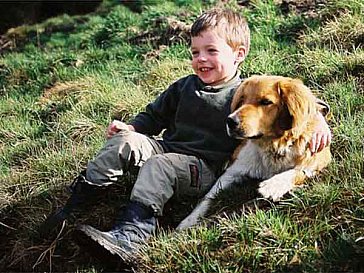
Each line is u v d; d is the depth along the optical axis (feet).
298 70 10.30
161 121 8.36
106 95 11.21
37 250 8.03
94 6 22.03
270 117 7.29
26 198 8.84
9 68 14.11
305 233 7.07
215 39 7.88
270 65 10.58
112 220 8.13
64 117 10.91
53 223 7.99
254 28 12.02
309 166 7.55
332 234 7.06
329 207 7.29
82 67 13.21
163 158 7.61
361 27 10.78
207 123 7.92
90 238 7.05
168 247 7.25
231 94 7.91
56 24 19.10
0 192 9.07
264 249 7.00
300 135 7.41
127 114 10.56
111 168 7.75
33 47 16.61
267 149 7.50
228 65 7.93
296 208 7.34
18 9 22.12
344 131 8.37
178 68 11.50
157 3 16.52
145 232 7.36
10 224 8.59
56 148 10.09
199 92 7.97
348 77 9.66
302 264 6.77
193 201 8.00
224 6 13.44
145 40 13.44
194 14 13.51
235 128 7.20
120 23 14.66
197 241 7.23
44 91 12.61
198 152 7.88
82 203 7.93
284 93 7.29
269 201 7.41
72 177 9.05
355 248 6.77
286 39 11.51
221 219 7.37
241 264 6.98
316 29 11.30
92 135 10.16
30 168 9.60
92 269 7.46
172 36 13.04
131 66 12.34
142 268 7.18
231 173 7.77
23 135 10.86
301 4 12.50
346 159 7.87
